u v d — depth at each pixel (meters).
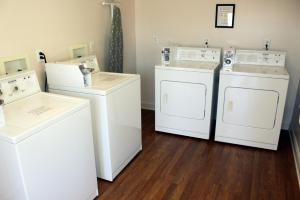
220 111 2.97
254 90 2.76
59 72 2.29
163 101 3.23
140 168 2.61
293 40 3.09
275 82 2.66
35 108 1.81
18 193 1.54
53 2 2.39
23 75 2.04
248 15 3.19
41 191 1.60
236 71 2.79
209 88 2.94
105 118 2.17
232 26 3.30
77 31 2.74
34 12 2.22
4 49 2.01
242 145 3.02
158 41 3.79
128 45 3.74
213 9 3.33
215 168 2.59
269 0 3.05
